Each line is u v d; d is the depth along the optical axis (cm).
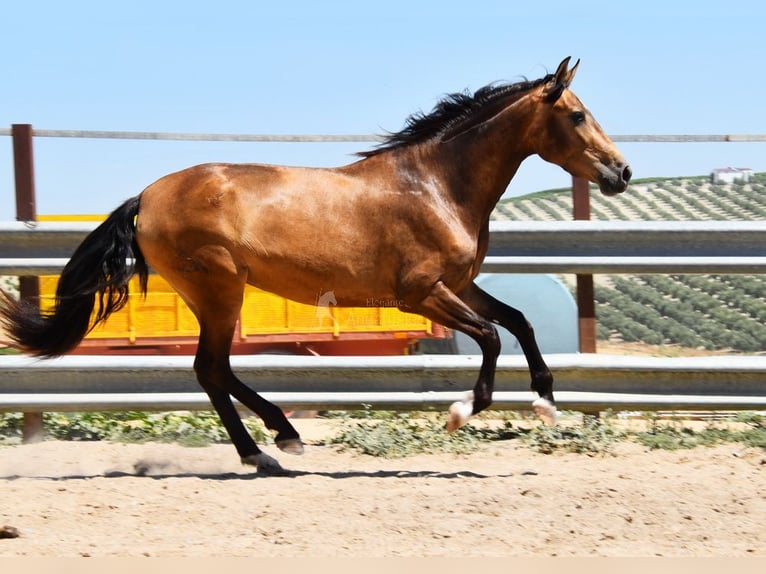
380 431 1167
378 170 990
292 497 875
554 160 1013
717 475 966
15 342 1009
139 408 1170
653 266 1191
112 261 994
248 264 981
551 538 753
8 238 1185
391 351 1727
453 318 976
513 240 1205
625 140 1230
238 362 1174
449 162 993
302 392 1194
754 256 1198
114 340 1714
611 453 1103
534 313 1598
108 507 838
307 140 1235
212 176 981
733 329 2948
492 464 1060
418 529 773
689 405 1183
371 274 982
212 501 859
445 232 971
